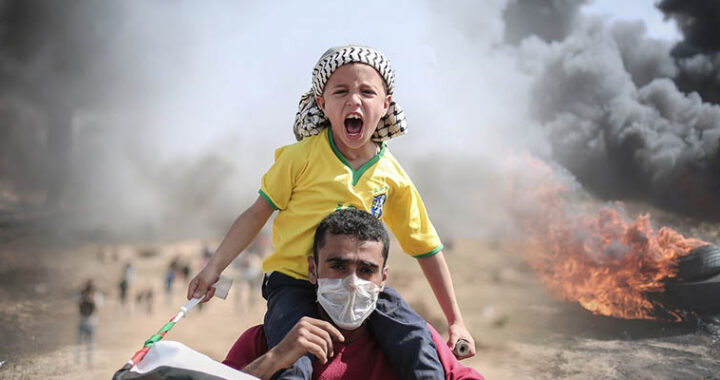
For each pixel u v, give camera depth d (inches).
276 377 103.1
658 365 363.9
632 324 481.1
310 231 121.4
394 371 113.2
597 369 386.9
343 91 119.1
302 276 120.3
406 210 134.0
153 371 93.5
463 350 123.6
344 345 113.4
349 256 106.6
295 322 109.4
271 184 125.0
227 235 123.2
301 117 132.3
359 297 106.6
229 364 116.3
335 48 123.3
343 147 126.5
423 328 113.0
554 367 425.1
